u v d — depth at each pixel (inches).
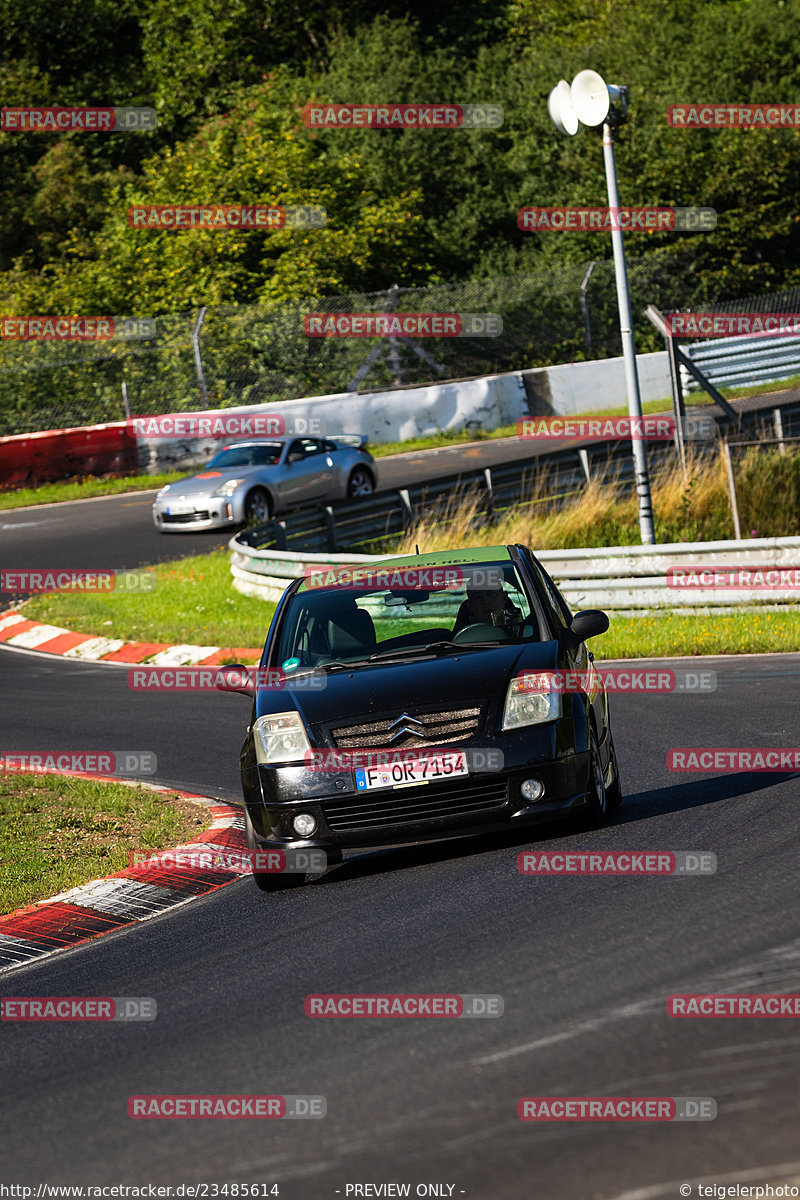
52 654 2635.3
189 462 4626.0
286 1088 640.4
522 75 7130.9
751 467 2920.8
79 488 4471.0
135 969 926.4
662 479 3070.9
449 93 7253.9
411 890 1003.3
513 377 5068.9
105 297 6082.7
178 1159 576.7
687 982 700.0
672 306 6092.5
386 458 4534.9
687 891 875.4
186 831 1328.7
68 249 6565.0
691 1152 508.7
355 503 3129.9
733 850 967.0
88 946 1020.5
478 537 2918.3
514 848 1074.7
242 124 6860.2
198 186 6353.3
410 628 1179.9
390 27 7588.6
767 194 6210.6
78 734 1929.1
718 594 2247.8
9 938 1046.4
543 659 1090.7
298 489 3659.0
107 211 6958.7
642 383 5315.0
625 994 695.7
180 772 1642.5
